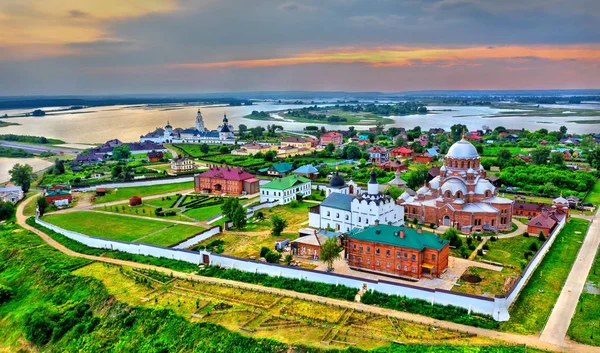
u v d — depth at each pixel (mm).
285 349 84188
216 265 124062
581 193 199000
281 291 107188
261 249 127688
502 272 113312
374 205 140250
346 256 124188
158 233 154250
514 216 165625
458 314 92688
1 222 181500
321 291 105438
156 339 94188
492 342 82625
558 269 115250
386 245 113688
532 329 86812
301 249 128625
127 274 120750
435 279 109812
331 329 89312
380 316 93312
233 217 155375
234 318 95875
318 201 198375
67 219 175750
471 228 147125
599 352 78938
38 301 116438
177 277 117688
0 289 121125
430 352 79938
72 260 133250
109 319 102312
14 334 106812
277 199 194250
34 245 149250
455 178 153500
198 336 91500
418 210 160250
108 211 187000
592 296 99500
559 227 146875
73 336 101000
